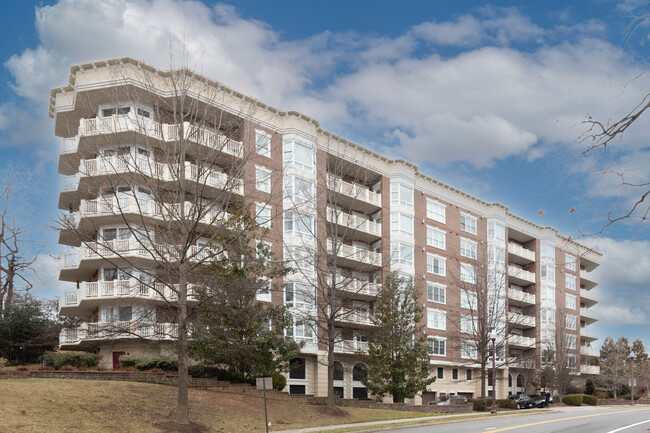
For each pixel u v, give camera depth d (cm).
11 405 2014
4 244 3906
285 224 4234
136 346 3644
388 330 3938
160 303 3291
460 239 6106
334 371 4694
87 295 3606
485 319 4872
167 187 3312
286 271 3322
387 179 5347
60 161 3906
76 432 1911
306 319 3431
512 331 6981
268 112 4316
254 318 3059
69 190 3838
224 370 3306
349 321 4512
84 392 2402
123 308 3581
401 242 5222
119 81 3559
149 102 3644
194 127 2880
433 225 5750
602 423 2994
